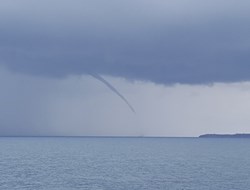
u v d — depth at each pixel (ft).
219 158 526.98
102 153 649.61
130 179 295.07
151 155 597.11
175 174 328.08
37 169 367.25
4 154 596.29
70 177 306.55
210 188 253.24
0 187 255.91
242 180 288.92
